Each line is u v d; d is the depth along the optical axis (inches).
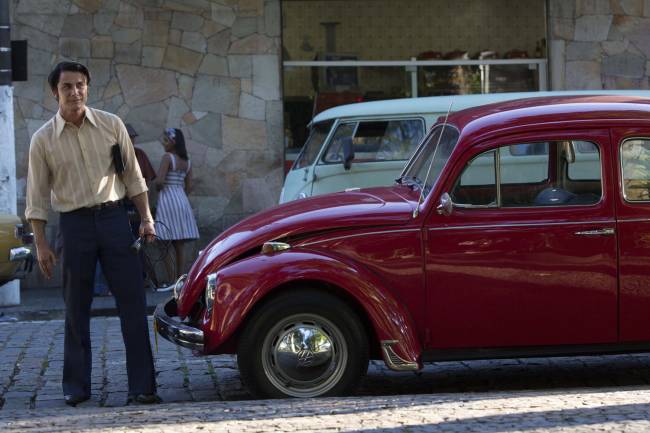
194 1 816.9
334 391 355.6
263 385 353.4
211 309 355.9
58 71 365.4
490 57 847.7
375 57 842.2
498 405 313.1
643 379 409.7
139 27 814.5
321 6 834.2
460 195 364.8
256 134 824.9
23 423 313.3
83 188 370.0
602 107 373.1
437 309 362.0
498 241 361.4
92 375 435.8
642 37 838.5
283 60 832.3
